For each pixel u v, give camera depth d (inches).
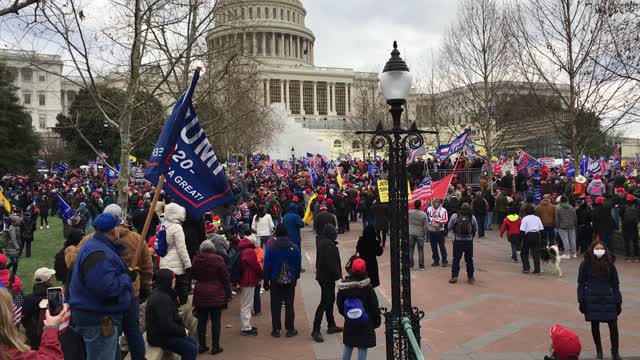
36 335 265.0
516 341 353.7
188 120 285.6
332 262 370.9
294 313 414.3
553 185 989.2
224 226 692.1
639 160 2182.6
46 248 884.0
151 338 275.4
